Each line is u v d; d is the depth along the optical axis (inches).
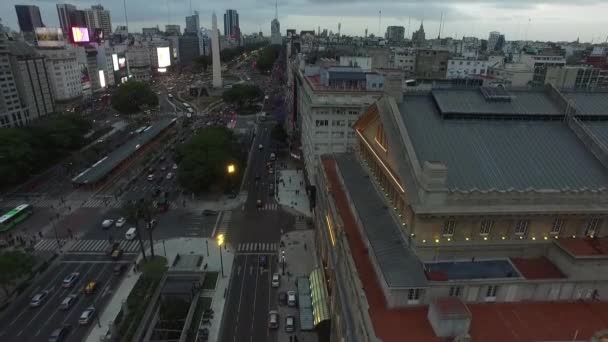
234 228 4357.8
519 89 2625.5
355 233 2463.1
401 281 1801.2
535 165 2162.9
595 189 1998.0
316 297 2979.8
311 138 4901.6
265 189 5408.5
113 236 4160.9
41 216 4569.4
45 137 6013.8
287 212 4749.0
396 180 2209.6
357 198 2677.2
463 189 1994.3
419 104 2497.5
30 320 2970.0
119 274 3516.2
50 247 3951.8
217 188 5221.5
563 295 1884.8
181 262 3644.2
